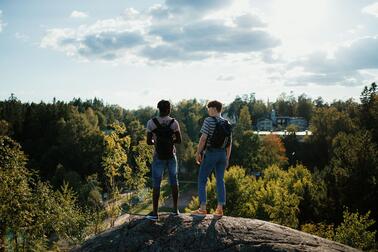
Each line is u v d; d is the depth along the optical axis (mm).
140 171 25125
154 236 7477
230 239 7250
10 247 17953
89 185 45969
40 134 80000
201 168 8117
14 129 78188
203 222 7715
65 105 90188
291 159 74125
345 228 23656
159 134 7652
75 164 68250
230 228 7555
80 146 69062
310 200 33344
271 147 69875
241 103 162500
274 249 6984
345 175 32250
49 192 20234
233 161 67812
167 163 7871
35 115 81438
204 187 8141
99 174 66875
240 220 7977
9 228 17828
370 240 22797
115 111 144500
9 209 17266
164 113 7719
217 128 7828
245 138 69062
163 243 7281
